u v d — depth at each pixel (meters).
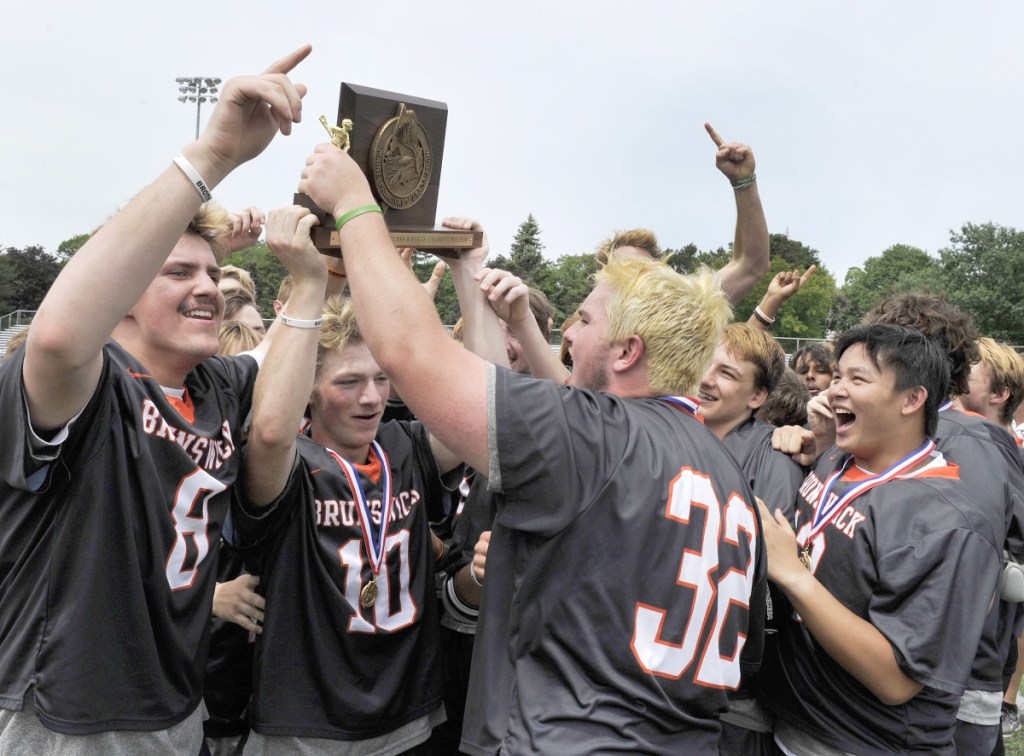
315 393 2.65
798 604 2.30
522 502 1.84
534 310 3.97
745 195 5.14
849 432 2.60
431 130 2.21
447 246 2.45
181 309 2.10
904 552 2.30
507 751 1.79
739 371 3.42
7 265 66.88
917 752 2.40
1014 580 2.76
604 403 1.95
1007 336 58.50
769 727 2.78
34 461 1.78
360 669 2.50
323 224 2.15
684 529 1.87
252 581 2.55
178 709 2.08
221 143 1.79
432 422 1.81
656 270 2.13
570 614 1.82
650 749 1.76
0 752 1.90
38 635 1.90
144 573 2.00
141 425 1.99
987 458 2.83
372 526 2.61
